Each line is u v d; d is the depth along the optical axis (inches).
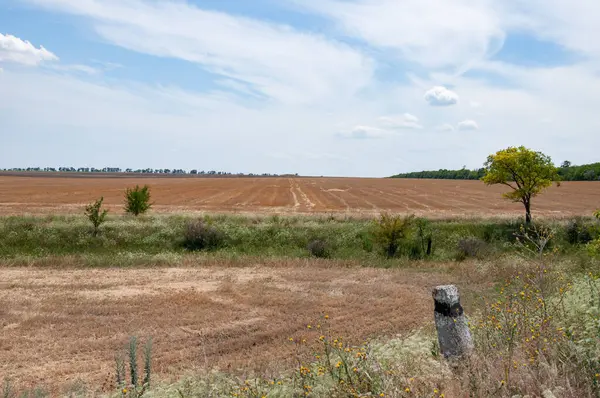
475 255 1195.9
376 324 629.0
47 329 615.2
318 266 1080.8
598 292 297.4
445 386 199.0
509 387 184.1
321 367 242.7
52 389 429.4
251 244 1300.4
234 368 446.9
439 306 254.8
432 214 1887.3
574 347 203.2
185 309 713.0
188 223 1312.7
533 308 274.1
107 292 812.0
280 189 3521.2
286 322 649.0
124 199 2463.1
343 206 2313.0
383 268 1067.3
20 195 2677.2
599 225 1262.3
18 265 1026.7
